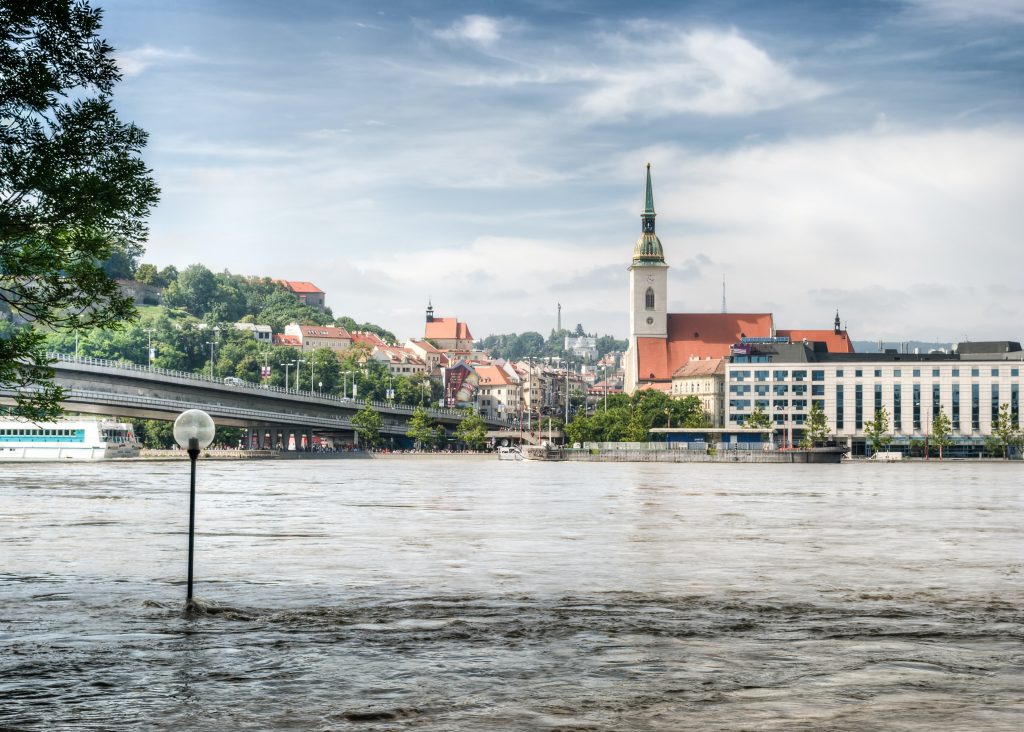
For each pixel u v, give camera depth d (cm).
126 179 3344
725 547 5238
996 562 4600
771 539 5725
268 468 19938
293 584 3747
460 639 2684
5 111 3281
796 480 15962
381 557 4684
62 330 3391
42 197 3238
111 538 5534
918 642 2680
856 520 7300
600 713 1973
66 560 4478
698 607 3234
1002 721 1922
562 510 8225
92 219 3284
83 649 2528
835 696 2108
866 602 3362
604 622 2944
